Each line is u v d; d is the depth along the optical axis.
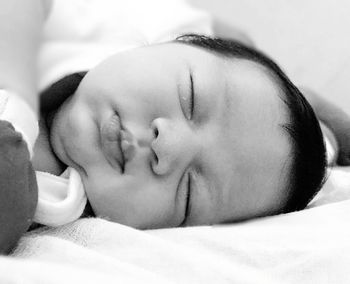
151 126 0.73
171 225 0.78
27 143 0.63
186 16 1.31
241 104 0.79
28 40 0.94
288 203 0.85
